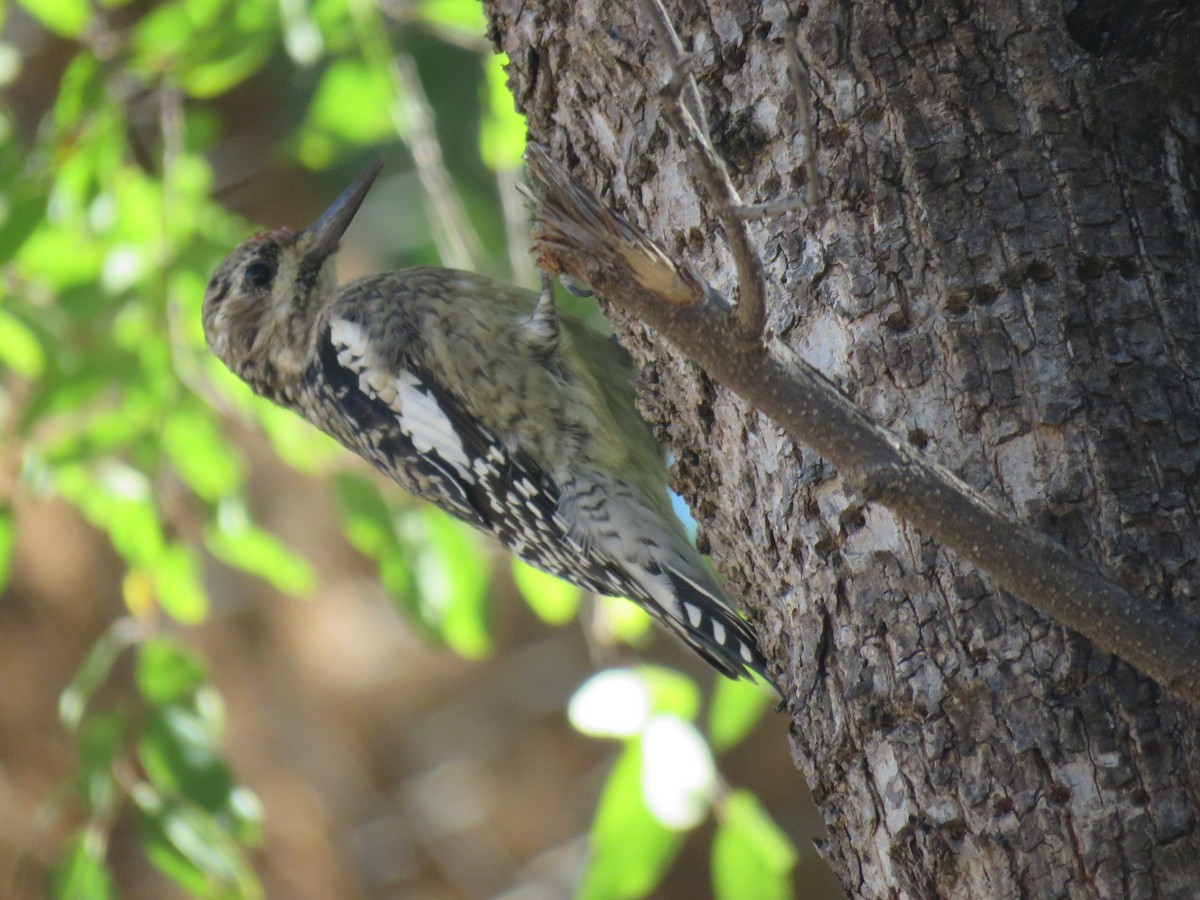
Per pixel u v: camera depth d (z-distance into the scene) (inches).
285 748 460.4
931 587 163.3
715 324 135.3
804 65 176.9
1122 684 153.7
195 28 346.0
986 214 166.9
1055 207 166.2
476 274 313.3
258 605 469.4
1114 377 161.0
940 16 172.1
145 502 343.6
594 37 196.7
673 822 289.4
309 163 387.2
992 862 156.3
